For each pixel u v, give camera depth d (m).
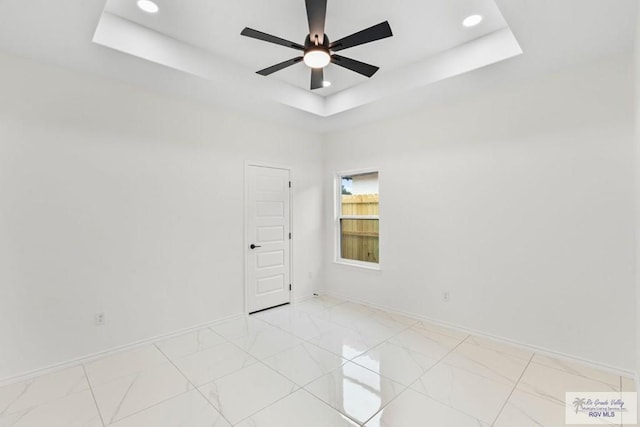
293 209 4.56
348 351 3.00
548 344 2.86
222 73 3.05
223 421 2.01
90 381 2.48
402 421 2.00
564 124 2.76
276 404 2.18
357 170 4.51
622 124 2.49
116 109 2.99
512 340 3.07
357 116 4.04
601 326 2.60
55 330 2.65
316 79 2.67
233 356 2.90
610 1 1.86
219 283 3.75
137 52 2.52
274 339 3.29
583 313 2.68
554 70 2.77
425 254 3.75
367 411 2.10
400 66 3.23
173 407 2.15
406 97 3.38
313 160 4.85
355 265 4.57
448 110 3.54
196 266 3.55
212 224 3.69
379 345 3.12
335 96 3.92
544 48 2.41
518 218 3.03
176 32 2.64
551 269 2.84
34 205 2.57
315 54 2.21
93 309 2.85
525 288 2.99
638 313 2.25
